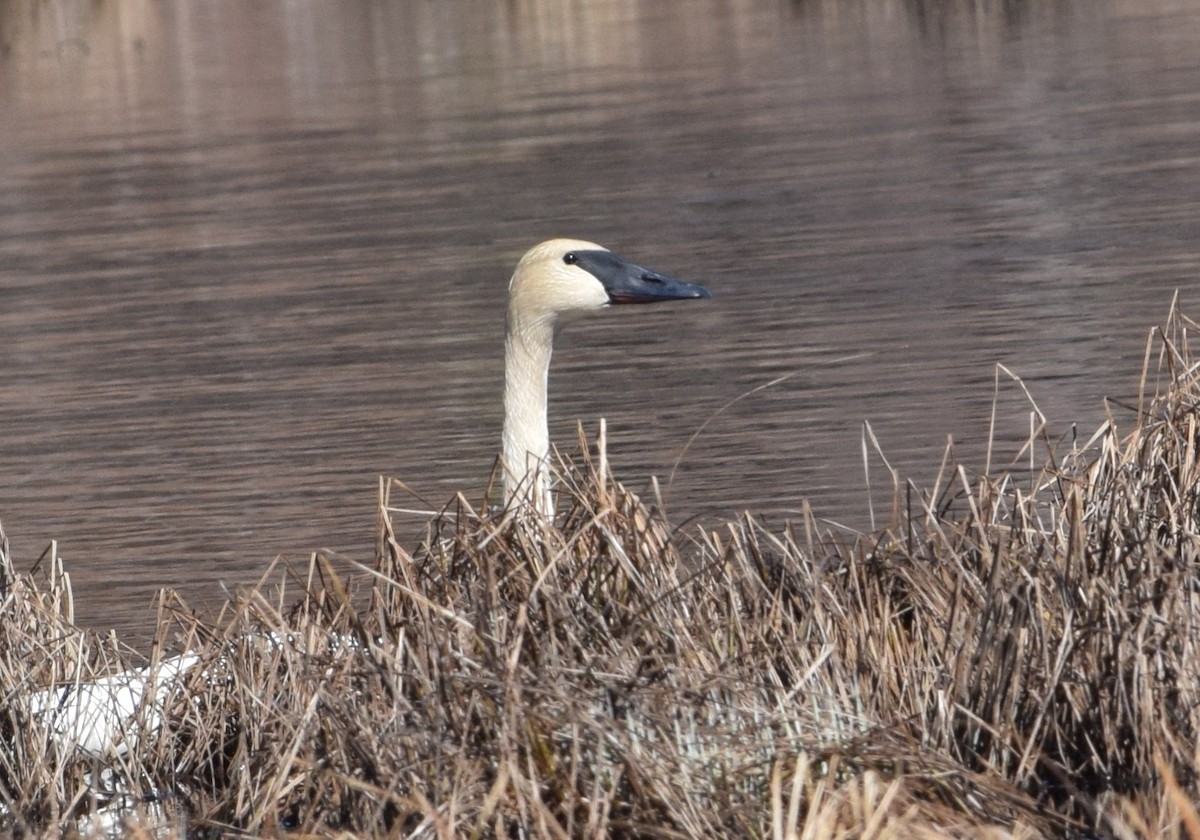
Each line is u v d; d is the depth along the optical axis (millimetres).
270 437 14203
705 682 7418
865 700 7816
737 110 28172
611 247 19969
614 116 28469
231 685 8703
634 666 7629
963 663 7719
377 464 13289
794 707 7453
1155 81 27578
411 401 14883
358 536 11734
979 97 27672
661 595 8016
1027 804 7188
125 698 8953
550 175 24234
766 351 15656
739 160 24250
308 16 43406
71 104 33500
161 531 12195
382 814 7297
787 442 13094
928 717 7719
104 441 14516
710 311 17203
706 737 7297
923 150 24000
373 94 32656
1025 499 8445
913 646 8078
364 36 40188
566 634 7723
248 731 8328
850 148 24484
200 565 11430
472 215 22203
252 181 25484
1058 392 13641
